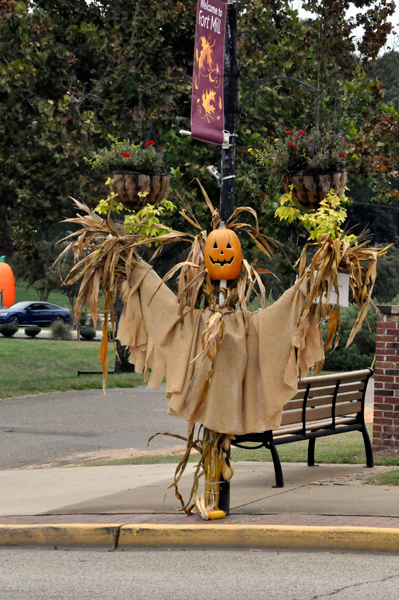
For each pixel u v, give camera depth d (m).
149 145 11.72
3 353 36.88
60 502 10.27
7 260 66.81
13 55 26.69
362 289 8.82
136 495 10.52
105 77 27.27
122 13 27.73
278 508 9.29
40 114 26.38
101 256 9.37
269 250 9.62
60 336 50.53
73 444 15.72
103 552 8.44
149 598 6.67
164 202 11.68
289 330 8.74
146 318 9.31
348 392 12.19
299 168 12.19
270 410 8.78
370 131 28.47
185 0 27.39
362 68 30.70
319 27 29.00
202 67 9.27
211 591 6.82
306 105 28.36
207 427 8.77
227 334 8.78
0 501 10.55
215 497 8.98
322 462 12.78
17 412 19.73
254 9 27.66
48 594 6.85
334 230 8.84
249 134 26.16
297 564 7.66
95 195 26.28
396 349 12.98
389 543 7.96
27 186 28.20
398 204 70.94
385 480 10.78
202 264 9.30
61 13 28.83
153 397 22.64
